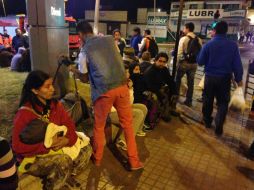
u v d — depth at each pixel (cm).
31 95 238
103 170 318
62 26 484
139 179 307
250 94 649
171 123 477
